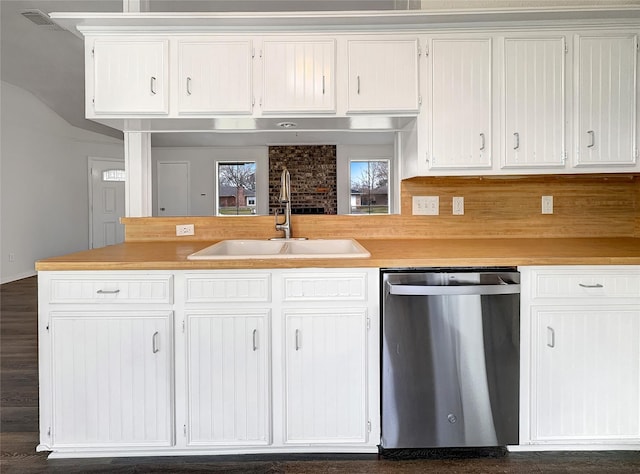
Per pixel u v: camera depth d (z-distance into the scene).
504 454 1.71
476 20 1.91
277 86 1.96
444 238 2.31
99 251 1.91
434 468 1.63
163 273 1.62
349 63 1.96
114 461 1.69
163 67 1.94
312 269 1.65
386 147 7.14
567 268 1.65
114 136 7.13
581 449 1.72
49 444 1.64
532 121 1.96
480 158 1.97
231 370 1.65
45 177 6.10
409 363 1.63
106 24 1.89
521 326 1.66
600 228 2.30
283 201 2.27
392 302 1.62
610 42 1.95
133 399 1.64
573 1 2.11
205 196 7.32
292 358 1.66
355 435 1.66
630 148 1.96
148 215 2.36
